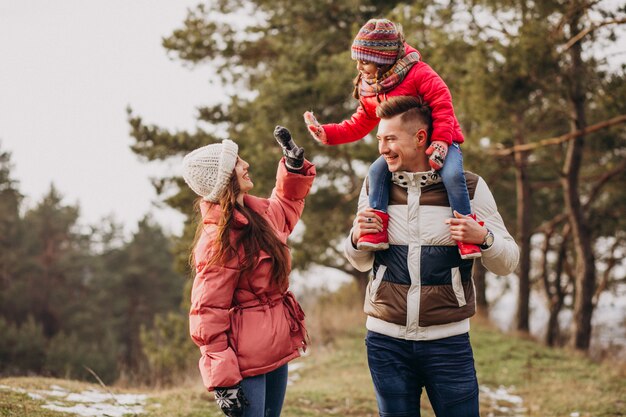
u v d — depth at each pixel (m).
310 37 17.25
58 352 30.73
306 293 16.53
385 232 3.28
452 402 3.23
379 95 3.51
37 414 4.76
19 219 45.94
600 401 8.21
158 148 17.09
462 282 3.27
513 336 14.21
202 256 3.13
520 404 8.27
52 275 43.94
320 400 7.25
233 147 3.27
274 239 3.22
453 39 12.15
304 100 14.56
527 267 17.39
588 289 14.81
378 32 3.42
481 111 11.95
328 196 17.53
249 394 3.14
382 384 3.31
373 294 3.33
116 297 48.34
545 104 14.18
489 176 15.80
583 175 18.86
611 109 11.12
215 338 3.06
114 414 5.18
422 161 3.30
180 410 5.66
